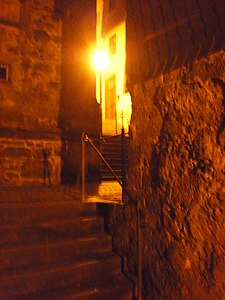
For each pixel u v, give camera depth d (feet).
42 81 24.30
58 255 13.61
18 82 23.38
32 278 12.16
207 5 9.69
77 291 12.34
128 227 13.38
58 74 25.02
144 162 12.02
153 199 11.55
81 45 26.58
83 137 17.28
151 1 11.91
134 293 12.78
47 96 24.43
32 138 23.30
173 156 10.66
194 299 9.80
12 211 14.52
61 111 24.99
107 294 12.57
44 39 24.53
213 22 9.49
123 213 13.78
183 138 10.30
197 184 9.77
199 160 9.73
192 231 9.91
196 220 9.78
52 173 23.95
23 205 15.07
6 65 23.15
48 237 14.32
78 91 26.08
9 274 12.05
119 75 56.54
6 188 20.67
